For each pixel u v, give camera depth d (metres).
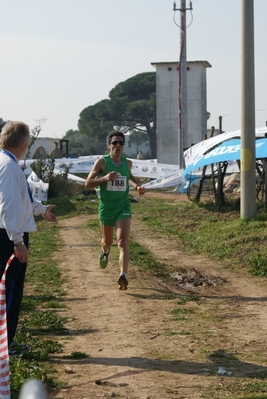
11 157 9.66
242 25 26.38
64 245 26.62
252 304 14.88
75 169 69.75
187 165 39.03
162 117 87.88
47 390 8.80
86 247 25.88
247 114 26.48
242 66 26.45
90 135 149.38
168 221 33.66
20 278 10.06
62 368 9.92
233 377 9.36
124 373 9.63
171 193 57.00
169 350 10.92
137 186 16.98
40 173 55.00
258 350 10.85
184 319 13.31
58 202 48.62
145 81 146.25
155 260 21.91
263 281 17.88
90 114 147.50
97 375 9.54
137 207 42.72
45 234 30.75
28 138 9.94
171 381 9.22
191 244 25.72
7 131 9.78
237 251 21.92
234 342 11.41
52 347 10.98
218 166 36.88
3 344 7.61
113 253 23.47
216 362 10.17
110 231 17.05
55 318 13.28
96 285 17.41
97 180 15.86
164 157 88.19
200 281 17.95
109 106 142.12
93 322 13.17
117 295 16.03
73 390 8.81
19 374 9.25
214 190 37.16
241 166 26.80
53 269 19.98
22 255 9.43
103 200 16.56
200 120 87.50
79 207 44.88
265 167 29.34
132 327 12.66
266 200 29.27
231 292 16.53
